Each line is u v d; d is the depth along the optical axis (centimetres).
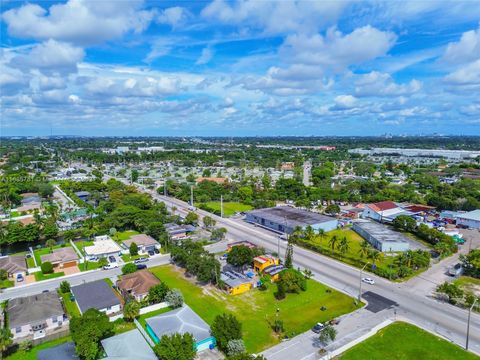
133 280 8094
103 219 13388
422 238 12206
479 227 13388
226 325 5838
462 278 8794
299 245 11319
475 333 6331
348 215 15275
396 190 19412
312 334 6294
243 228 13438
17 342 6100
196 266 8619
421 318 6844
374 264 9300
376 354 5697
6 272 8681
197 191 19075
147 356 5341
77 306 7294
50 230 12150
